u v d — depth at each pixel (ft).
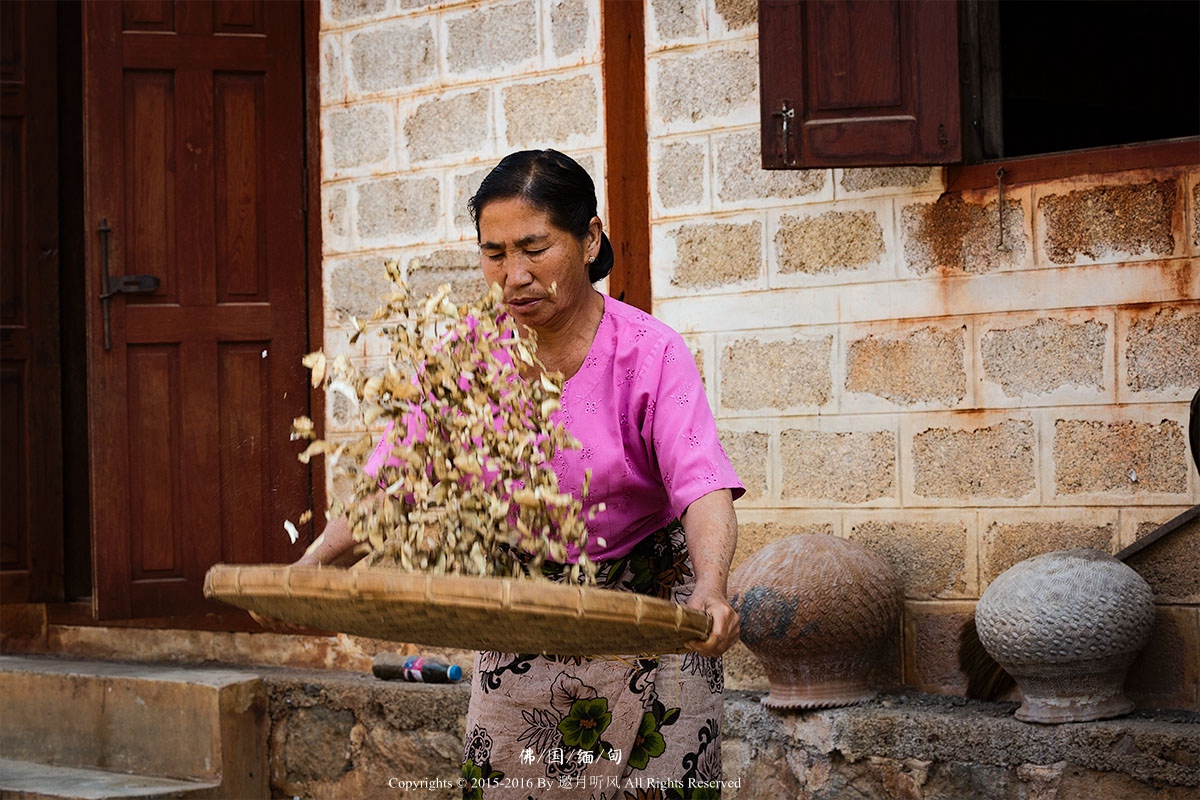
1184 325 13.50
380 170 18.03
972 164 14.44
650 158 16.15
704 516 8.03
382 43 17.99
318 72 18.47
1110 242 13.80
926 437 14.64
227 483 18.43
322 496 18.25
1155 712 13.15
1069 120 26.30
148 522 18.30
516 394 7.86
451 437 7.80
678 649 7.39
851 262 15.01
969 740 13.17
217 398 18.45
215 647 18.66
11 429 20.66
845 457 15.02
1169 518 13.53
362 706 16.49
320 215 18.45
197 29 18.52
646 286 16.17
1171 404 13.55
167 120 18.48
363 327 7.93
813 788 13.98
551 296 8.03
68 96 21.57
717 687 8.77
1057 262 14.05
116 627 19.43
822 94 14.33
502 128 17.15
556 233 7.98
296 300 18.56
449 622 6.86
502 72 17.13
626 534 8.66
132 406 18.31
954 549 14.47
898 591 14.21
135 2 18.42
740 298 15.60
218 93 18.56
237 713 16.75
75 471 21.40
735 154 15.64
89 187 18.24
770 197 15.43
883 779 13.62
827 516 15.11
